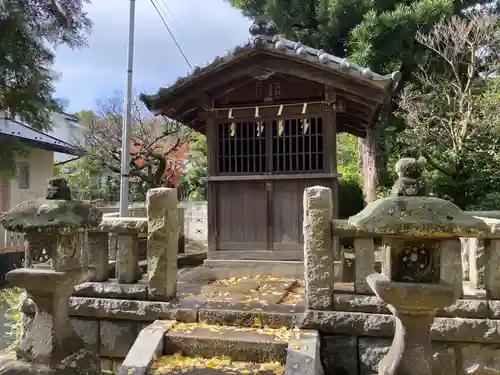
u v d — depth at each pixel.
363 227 2.50
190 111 5.86
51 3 8.55
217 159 5.64
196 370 3.27
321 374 3.29
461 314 3.35
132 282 4.08
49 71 9.07
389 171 9.98
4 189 12.34
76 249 3.17
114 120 12.82
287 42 5.30
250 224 5.53
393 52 9.09
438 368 3.35
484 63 8.59
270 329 3.67
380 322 3.42
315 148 5.37
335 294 3.61
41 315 3.15
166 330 3.65
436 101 8.85
